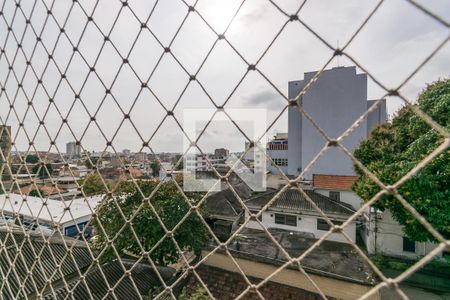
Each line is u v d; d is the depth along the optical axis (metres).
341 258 8.09
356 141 15.05
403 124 9.16
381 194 0.84
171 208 7.14
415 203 6.12
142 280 6.01
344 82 15.35
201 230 7.93
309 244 9.16
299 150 17.84
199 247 7.59
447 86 7.06
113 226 6.45
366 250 10.21
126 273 1.54
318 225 10.95
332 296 6.54
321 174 15.28
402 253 9.60
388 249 9.80
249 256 7.52
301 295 6.52
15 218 2.14
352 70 15.17
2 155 2.17
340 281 6.52
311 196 12.27
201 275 7.25
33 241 5.21
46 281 1.86
